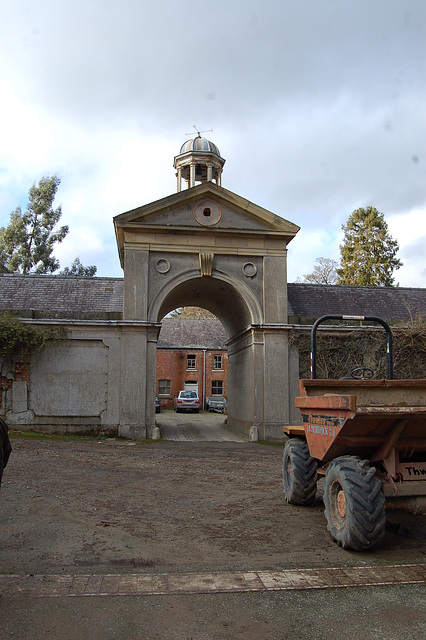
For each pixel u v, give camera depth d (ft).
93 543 18.31
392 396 20.12
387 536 19.66
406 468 17.65
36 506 23.22
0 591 13.76
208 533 19.93
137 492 27.27
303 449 24.26
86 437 52.49
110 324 54.65
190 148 68.08
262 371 56.75
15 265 124.16
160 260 56.75
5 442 15.67
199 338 139.54
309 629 11.78
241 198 57.82
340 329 58.65
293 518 22.38
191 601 13.28
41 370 54.03
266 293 57.98
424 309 67.51
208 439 57.41
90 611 12.62
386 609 12.87
